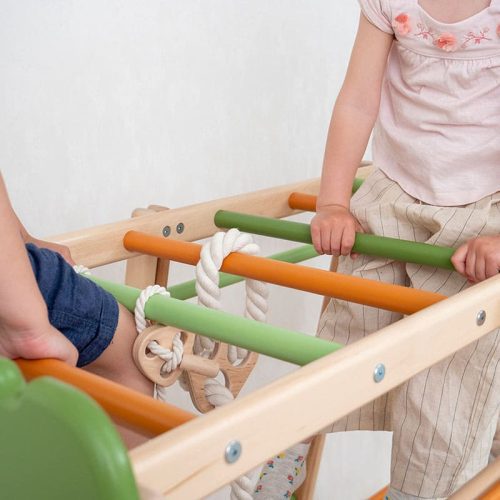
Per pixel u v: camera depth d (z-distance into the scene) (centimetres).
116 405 59
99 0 141
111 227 106
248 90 168
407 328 65
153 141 155
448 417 105
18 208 137
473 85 107
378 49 115
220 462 49
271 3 167
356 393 59
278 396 52
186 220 115
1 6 129
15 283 63
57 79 138
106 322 82
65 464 42
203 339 93
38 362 65
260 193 127
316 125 183
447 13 107
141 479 44
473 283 101
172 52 154
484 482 83
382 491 186
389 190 114
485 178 107
